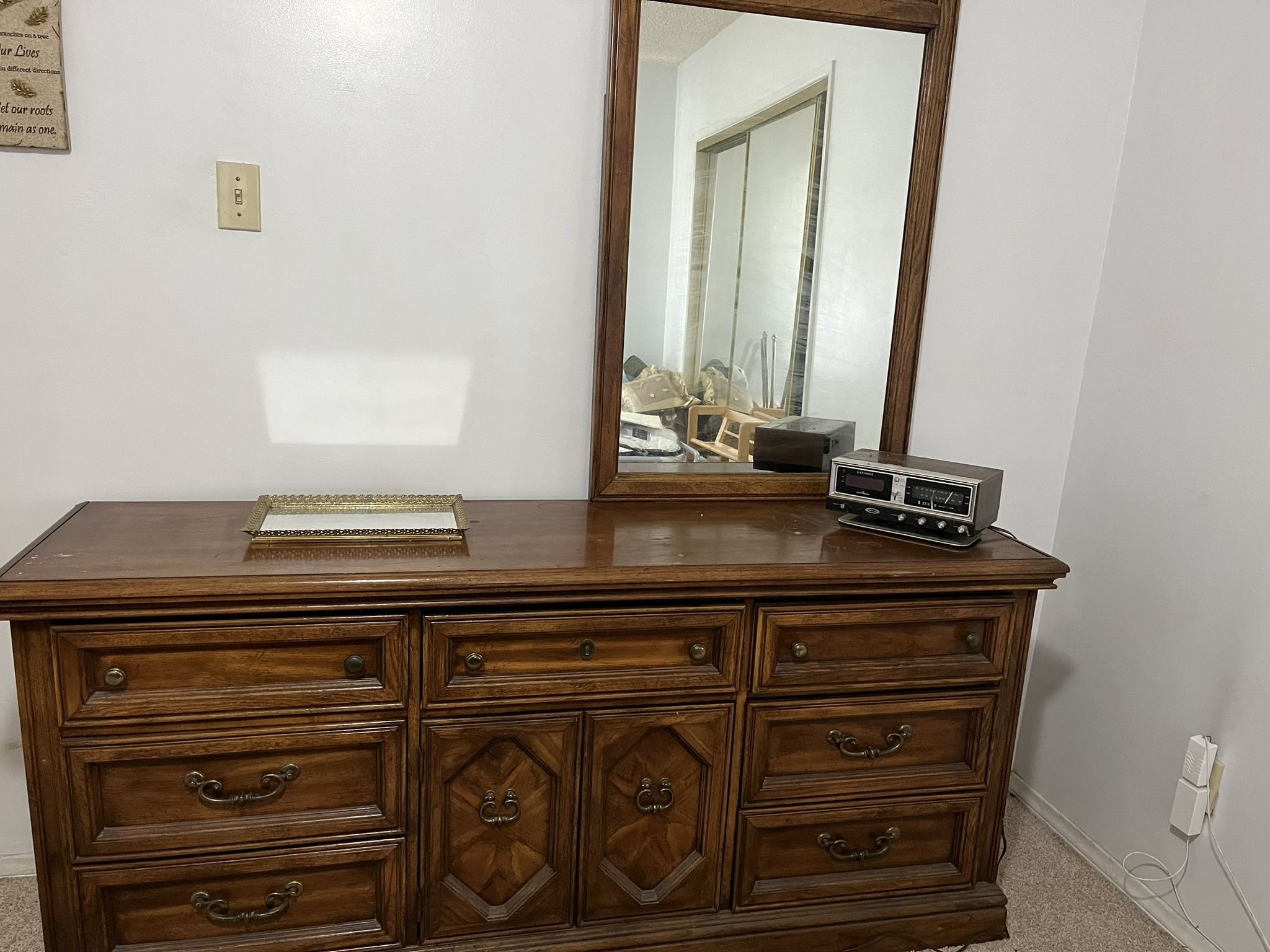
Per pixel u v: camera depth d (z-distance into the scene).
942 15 1.67
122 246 1.48
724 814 1.46
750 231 1.68
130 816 1.26
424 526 1.45
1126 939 1.66
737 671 1.41
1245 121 1.56
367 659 1.29
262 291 1.55
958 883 1.60
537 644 1.33
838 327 1.76
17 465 1.52
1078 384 1.95
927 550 1.49
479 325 1.64
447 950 1.39
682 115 1.61
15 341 1.47
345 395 1.62
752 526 1.59
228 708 1.24
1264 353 1.51
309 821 1.31
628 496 1.72
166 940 1.31
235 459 1.60
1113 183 1.87
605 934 1.45
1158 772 1.73
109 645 1.18
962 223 1.81
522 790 1.39
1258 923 1.52
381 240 1.57
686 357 1.70
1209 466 1.62
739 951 1.50
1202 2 1.66
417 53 1.52
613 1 1.53
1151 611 1.75
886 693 1.49
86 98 1.42
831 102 1.67
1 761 1.63
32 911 1.58
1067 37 1.77
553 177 1.62
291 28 1.47
